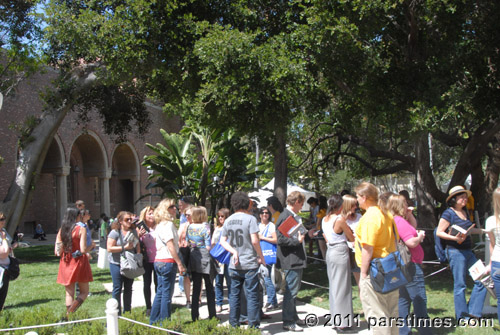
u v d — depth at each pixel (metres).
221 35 9.22
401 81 9.80
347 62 9.59
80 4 11.73
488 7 9.49
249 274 5.71
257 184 22.75
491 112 9.52
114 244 6.49
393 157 15.17
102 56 10.52
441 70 9.54
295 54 9.30
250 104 9.68
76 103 17.00
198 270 6.21
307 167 20.53
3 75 16.59
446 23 9.52
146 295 7.12
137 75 11.47
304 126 18.98
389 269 4.34
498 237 4.96
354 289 8.65
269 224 7.03
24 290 9.52
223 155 15.47
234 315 5.77
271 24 10.83
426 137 10.80
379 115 9.84
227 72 9.07
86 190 34.72
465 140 14.35
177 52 10.20
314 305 7.65
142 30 9.63
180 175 16.06
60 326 5.44
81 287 6.80
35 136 15.79
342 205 5.96
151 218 7.26
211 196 16.41
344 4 9.00
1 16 15.09
